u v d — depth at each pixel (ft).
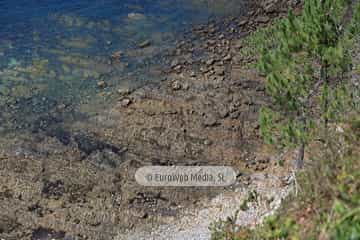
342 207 40.83
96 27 136.77
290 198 61.87
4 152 100.58
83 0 147.23
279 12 139.95
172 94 114.11
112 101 112.78
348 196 46.65
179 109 110.22
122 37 133.59
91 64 124.06
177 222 89.20
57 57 125.90
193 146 102.89
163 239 86.22
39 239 86.43
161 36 133.90
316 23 71.36
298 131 70.44
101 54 127.54
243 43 129.18
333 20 72.23
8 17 139.03
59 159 99.81
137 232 87.97
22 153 100.53
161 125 106.83
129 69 122.52
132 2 146.61
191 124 107.04
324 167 54.29
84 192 94.02
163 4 145.89
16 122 107.45
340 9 72.79
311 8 73.82
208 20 139.44
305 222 50.21
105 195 93.56
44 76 119.75
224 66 121.70
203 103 111.45
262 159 99.50
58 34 133.80
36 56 125.90
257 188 93.66
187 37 133.18
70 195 93.45
